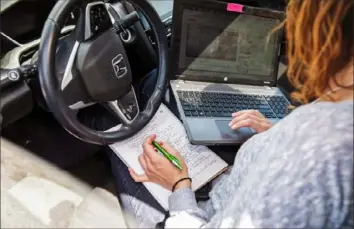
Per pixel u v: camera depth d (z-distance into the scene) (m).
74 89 0.87
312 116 0.52
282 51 1.36
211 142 1.03
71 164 1.20
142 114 1.00
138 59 1.22
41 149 1.18
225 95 1.21
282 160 0.52
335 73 0.54
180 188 0.84
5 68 0.88
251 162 0.64
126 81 0.94
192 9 1.13
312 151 0.49
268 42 1.24
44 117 1.18
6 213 1.02
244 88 1.26
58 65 0.84
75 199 1.12
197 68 1.20
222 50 1.20
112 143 0.94
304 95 0.59
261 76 1.27
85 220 1.08
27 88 0.88
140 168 0.96
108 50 0.88
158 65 1.04
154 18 0.99
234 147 1.11
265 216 0.51
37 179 1.13
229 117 1.13
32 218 1.04
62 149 1.21
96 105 1.14
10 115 0.89
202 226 0.71
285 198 0.50
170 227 0.77
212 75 1.22
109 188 1.18
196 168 0.98
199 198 0.95
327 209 0.48
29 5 1.08
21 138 1.16
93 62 0.86
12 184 1.09
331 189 0.48
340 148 0.48
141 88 1.20
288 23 0.58
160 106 1.11
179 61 1.18
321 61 0.53
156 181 0.91
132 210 1.01
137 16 0.94
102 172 1.21
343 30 0.51
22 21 1.10
